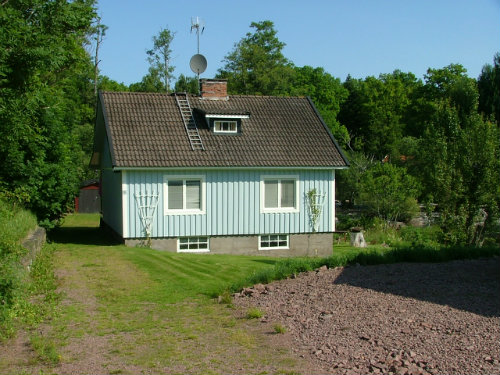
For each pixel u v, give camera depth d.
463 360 6.89
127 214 20.66
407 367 6.75
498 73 43.16
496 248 15.96
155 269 14.88
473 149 20.77
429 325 8.40
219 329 8.97
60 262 15.66
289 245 22.66
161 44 69.44
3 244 9.69
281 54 64.38
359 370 6.80
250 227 22.05
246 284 12.20
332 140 23.77
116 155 20.44
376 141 65.62
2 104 14.49
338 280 11.93
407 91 68.56
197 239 21.61
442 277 11.98
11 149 18.47
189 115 23.28
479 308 9.28
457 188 20.69
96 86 59.91
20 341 8.24
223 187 21.67
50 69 16.55
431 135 22.61
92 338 8.48
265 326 9.03
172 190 21.23
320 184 22.91
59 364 7.26
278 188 22.47
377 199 34.38
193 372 6.97
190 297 11.53
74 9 17.75
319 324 8.85
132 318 9.75
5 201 17.50
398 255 14.51
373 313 9.23
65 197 22.75
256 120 24.12
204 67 26.25
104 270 14.59
